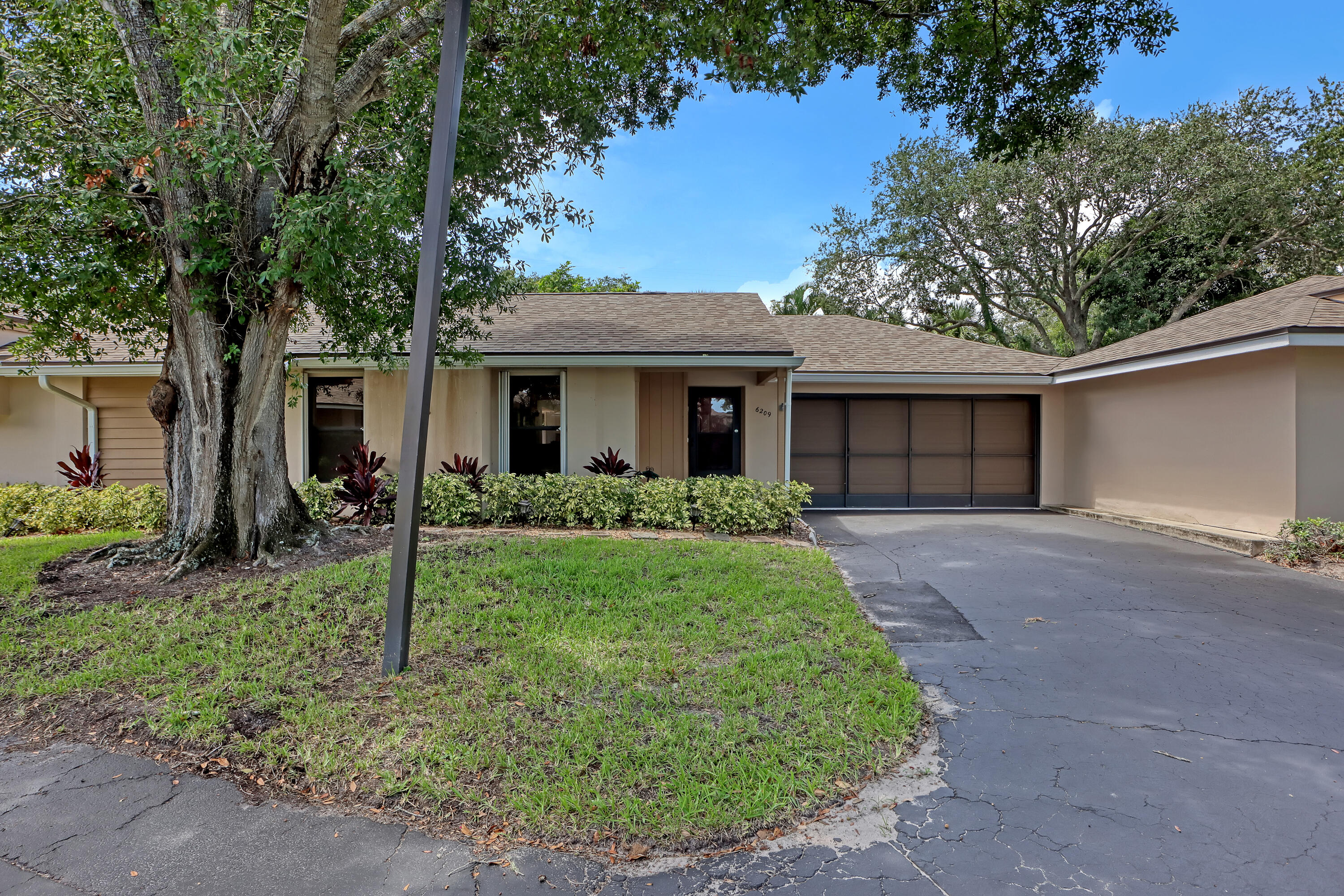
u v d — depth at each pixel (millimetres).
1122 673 3982
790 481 9344
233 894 2074
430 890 2092
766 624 4602
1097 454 11023
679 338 9672
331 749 2896
